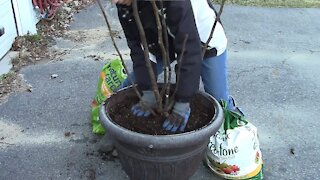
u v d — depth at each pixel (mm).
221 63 2410
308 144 2908
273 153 2791
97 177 2512
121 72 2787
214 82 2479
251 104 3414
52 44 4379
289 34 5090
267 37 4945
